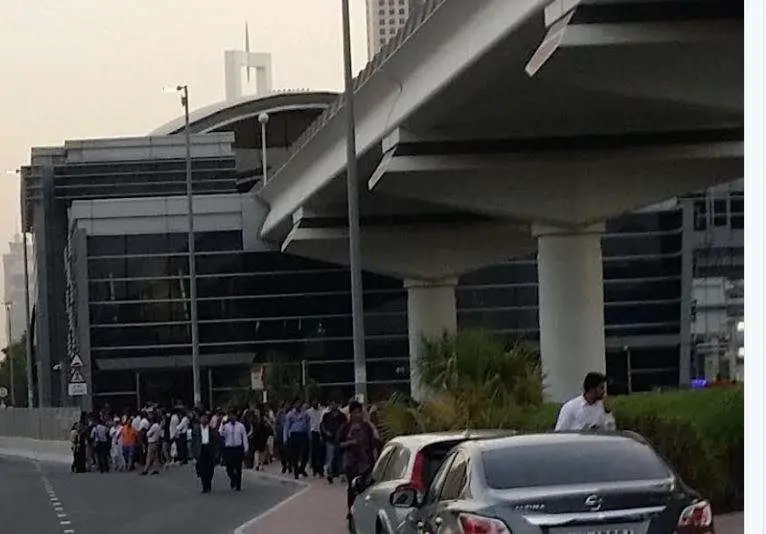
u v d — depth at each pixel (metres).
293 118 95.50
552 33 24.25
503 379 25.27
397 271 56.03
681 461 17.25
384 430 26.02
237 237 67.94
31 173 80.19
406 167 36.41
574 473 9.10
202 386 67.44
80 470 47.94
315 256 57.22
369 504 13.37
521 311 66.69
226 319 67.44
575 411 13.21
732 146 35.97
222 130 93.38
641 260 65.56
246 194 68.62
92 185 77.69
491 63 28.09
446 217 53.94
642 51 23.89
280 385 55.88
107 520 24.78
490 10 26.88
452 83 29.98
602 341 38.91
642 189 37.78
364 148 39.56
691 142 35.91
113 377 67.19
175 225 67.81
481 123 35.34
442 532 9.24
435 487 10.56
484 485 9.05
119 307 67.38
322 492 28.14
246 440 32.78
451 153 36.31
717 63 24.22
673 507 8.52
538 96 31.22
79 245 67.19
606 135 36.12
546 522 8.40
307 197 50.75
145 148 78.12
